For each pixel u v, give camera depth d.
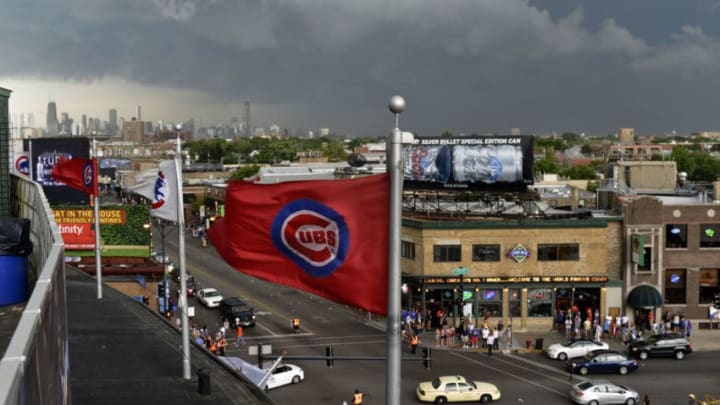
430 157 62.88
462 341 53.38
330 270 14.05
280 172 105.19
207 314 61.72
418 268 58.09
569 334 55.09
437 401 39.69
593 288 58.47
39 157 71.19
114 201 125.31
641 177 77.00
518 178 60.97
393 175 12.43
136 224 64.38
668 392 42.22
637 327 57.97
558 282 57.78
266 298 67.75
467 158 61.88
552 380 44.56
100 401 21.70
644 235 58.19
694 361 49.59
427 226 57.44
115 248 64.06
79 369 25.23
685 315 58.94
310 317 60.44
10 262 19.19
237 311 57.12
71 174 39.56
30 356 7.39
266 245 14.55
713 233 58.84
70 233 63.53
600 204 68.19
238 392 23.39
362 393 40.28
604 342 53.75
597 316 55.50
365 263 13.76
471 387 39.91
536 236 57.97
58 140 71.75
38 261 22.17
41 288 9.76
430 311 58.06
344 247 13.88
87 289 42.41
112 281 59.88
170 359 26.89
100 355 27.23
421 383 40.56
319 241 14.17
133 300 39.09
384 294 13.66
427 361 22.53
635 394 39.84
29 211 26.47
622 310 58.56
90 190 39.41
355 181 13.87
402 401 40.09
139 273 62.38
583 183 113.25
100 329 31.52
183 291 26.11
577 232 58.06
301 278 14.43
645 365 48.56
